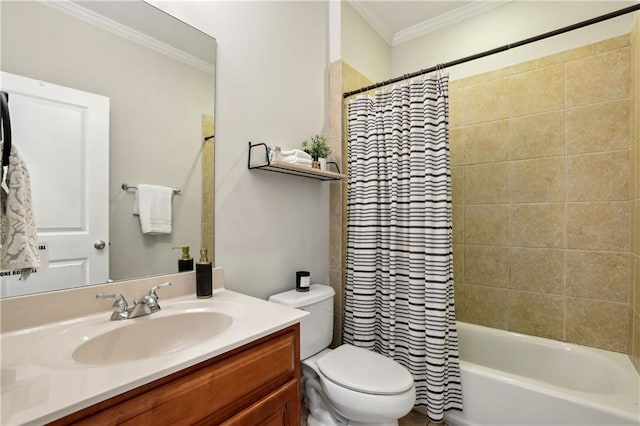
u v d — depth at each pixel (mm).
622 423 1189
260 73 1635
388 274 1812
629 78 1729
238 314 1041
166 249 1226
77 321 956
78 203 1002
